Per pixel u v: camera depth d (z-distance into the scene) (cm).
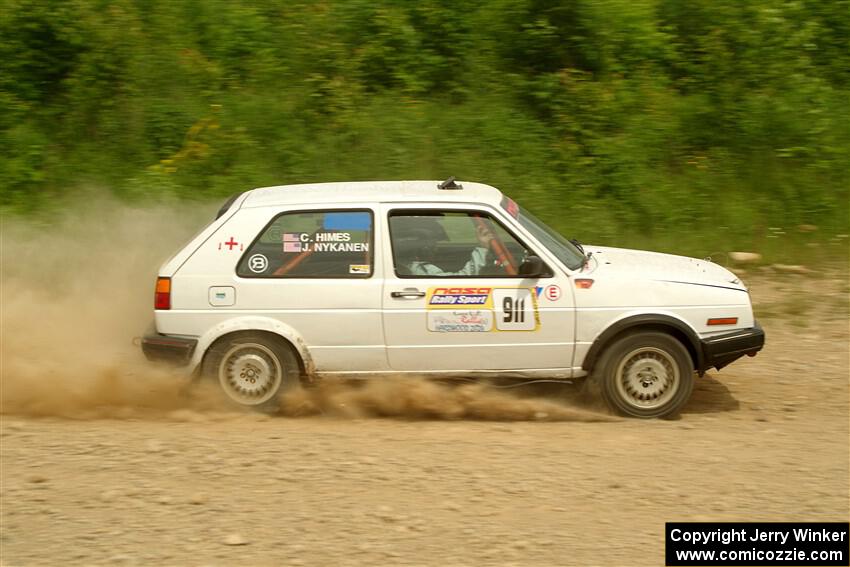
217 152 1753
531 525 715
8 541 696
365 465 829
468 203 966
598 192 1780
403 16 1992
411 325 953
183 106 1803
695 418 990
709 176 1819
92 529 712
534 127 1855
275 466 826
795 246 1684
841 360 1198
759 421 979
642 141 1834
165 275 963
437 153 1783
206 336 955
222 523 718
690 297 966
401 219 964
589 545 684
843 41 2089
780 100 1906
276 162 1761
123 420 979
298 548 679
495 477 804
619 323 954
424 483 791
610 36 1956
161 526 715
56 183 1722
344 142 1791
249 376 969
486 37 1975
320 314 953
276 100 1839
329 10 2027
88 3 1881
